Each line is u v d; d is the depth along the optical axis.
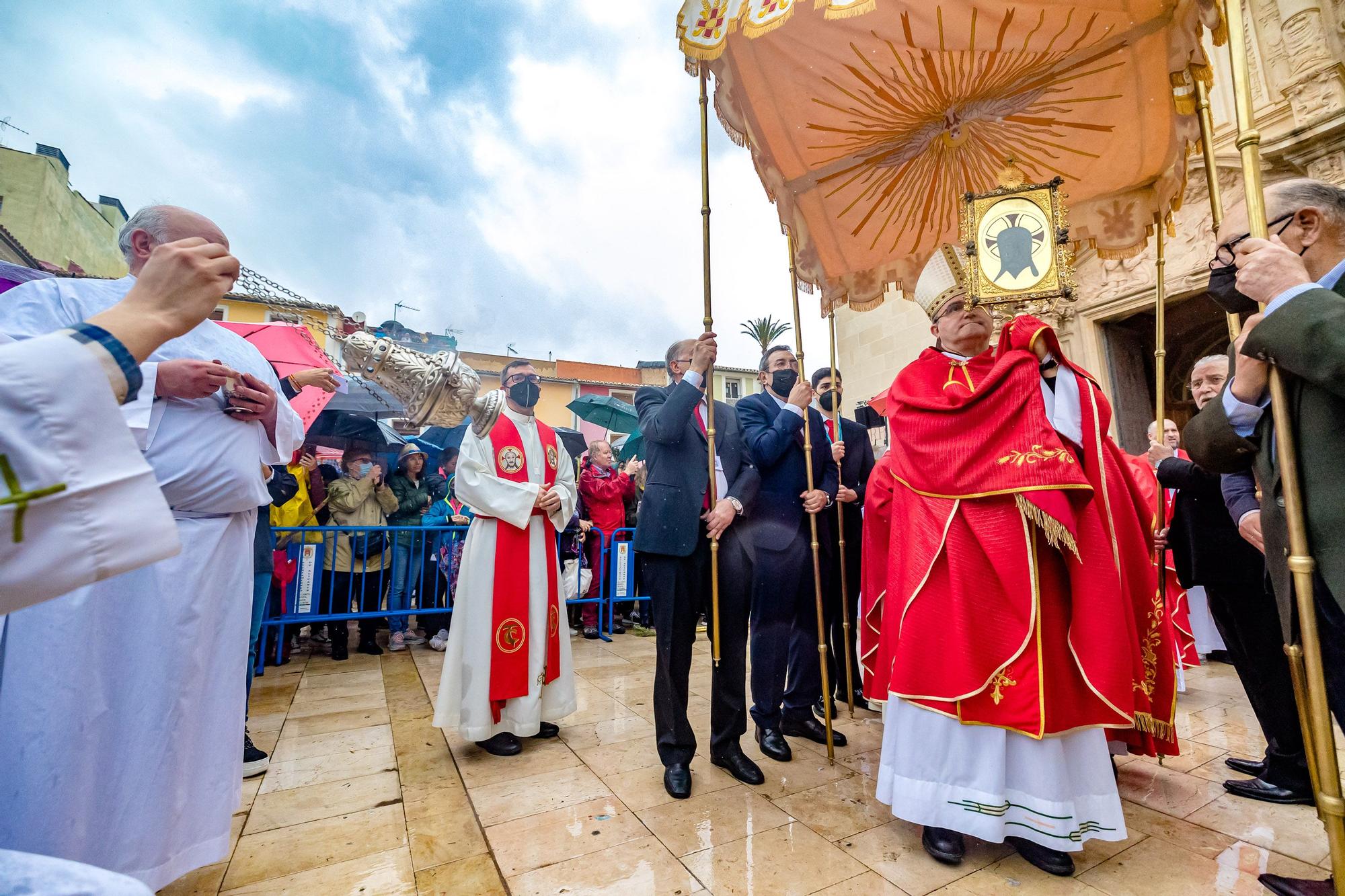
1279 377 1.38
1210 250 6.36
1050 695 1.75
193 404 1.65
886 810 2.16
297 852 1.88
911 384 2.26
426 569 5.21
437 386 2.17
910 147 3.30
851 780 2.44
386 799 2.26
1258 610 2.24
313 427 5.86
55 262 9.62
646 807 2.18
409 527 4.91
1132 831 2.02
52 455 0.63
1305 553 1.36
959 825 1.79
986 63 2.85
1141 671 1.96
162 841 1.51
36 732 1.30
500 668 2.71
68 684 1.35
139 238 1.64
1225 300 1.65
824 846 1.91
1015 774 1.81
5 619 1.32
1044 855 1.77
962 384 2.15
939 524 1.98
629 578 5.64
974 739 1.84
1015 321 2.07
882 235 3.69
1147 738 2.09
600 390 15.12
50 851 1.30
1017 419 1.92
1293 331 1.27
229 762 1.71
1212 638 4.56
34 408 0.62
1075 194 3.37
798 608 3.06
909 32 2.71
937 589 1.96
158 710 1.51
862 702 3.61
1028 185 2.38
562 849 1.90
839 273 3.84
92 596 1.41
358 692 3.71
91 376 0.66
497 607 2.77
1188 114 2.70
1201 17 2.19
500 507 2.80
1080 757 1.82
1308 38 5.59
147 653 1.50
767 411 3.21
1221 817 2.10
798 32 2.77
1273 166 5.95
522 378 3.15
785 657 2.79
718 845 1.92
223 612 1.71
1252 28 5.99
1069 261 2.28
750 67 2.93
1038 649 1.77
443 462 6.13
